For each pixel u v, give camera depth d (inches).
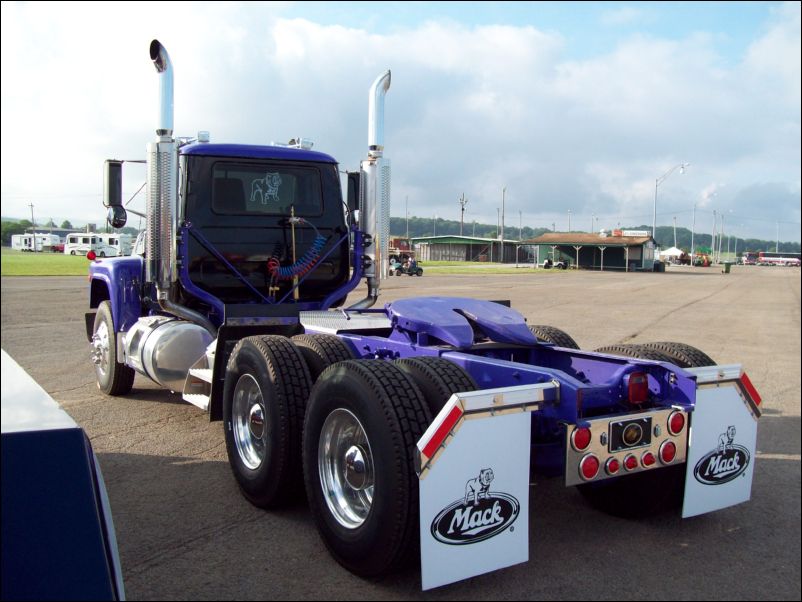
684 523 154.2
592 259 2733.8
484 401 115.6
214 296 232.4
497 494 117.8
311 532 147.6
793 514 159.0
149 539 142.5
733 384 143.9
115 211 242.2
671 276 1859.0
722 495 144.9
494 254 3307.1
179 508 160.1
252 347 162.7
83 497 85.3
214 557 134.5
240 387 167.2
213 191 230.5
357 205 259.0
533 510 162.4
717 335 488.7
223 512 158.1
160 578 125.3
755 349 423.5
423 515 111.1
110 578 84.4
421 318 163.8
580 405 123.2
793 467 194.5
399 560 118.5
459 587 123.6
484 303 182.4
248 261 236.5
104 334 273.4
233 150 232.1
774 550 139.6
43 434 85.7
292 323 215.8
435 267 2399.1
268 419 153.7
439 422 111.8
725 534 147.9
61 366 341.4
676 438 135.9
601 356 156.7
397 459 116.1
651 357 165.0
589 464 124.2
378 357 168.7
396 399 120.2
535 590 122.8
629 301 827.4
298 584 124.0
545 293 968.9
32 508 82.4
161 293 223.6
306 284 248.5
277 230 240.4
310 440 138.4
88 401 266.5
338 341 170.7
